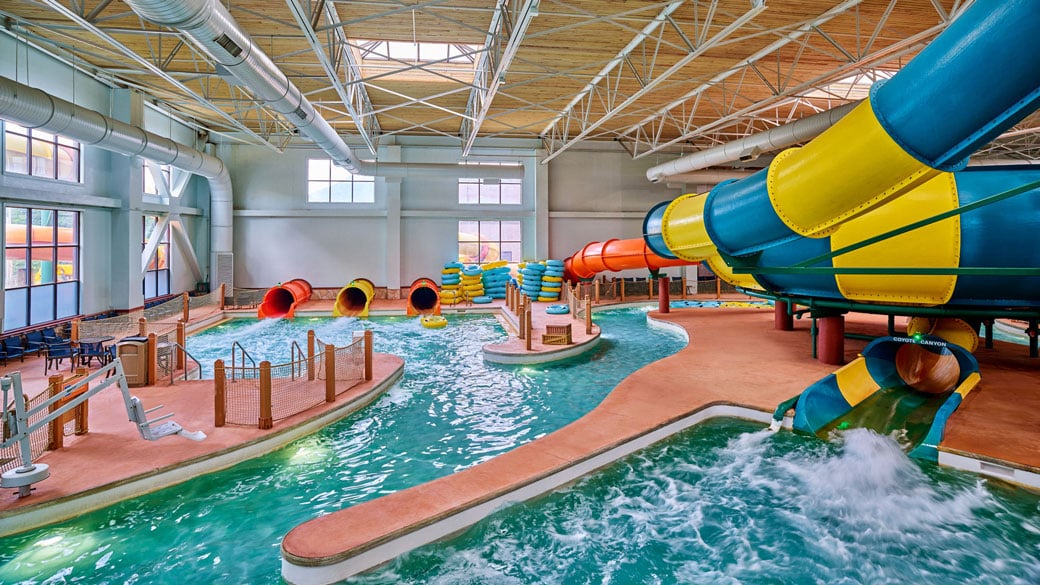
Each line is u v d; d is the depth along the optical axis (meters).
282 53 12.56
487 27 11.30
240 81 8.85
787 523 5.05
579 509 5.36
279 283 21.61
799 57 12.59
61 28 10.34
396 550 4.51
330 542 4.32
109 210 15.25
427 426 7.93
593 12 10.57
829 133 5.56
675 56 13.02
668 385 8.46
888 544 4.68
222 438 6.70
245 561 4.62
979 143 4.38
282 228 21.75
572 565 4.50
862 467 5.93
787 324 13.62
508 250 23.94
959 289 7.60
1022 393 7.41
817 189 5.71
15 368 10.77
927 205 7.43
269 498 5.73
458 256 22.98
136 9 5.94
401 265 22.52
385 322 18.06
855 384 7.91
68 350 10.41
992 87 3.97
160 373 9.48
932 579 4.21
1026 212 7.04
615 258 18.97
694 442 6.89
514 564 4.52
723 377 8.91
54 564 4.57
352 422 8.05
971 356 7.52
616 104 17.36
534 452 6.03
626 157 24.08
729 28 8.69
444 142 22.61
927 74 4.38
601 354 12.84
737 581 4.27
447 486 5.27
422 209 22.62
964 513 5.03
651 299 22.66
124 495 5.60
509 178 20.55
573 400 9.23
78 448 6.32
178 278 19.67
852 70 13.17
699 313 17.67
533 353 11.83
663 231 9.88
